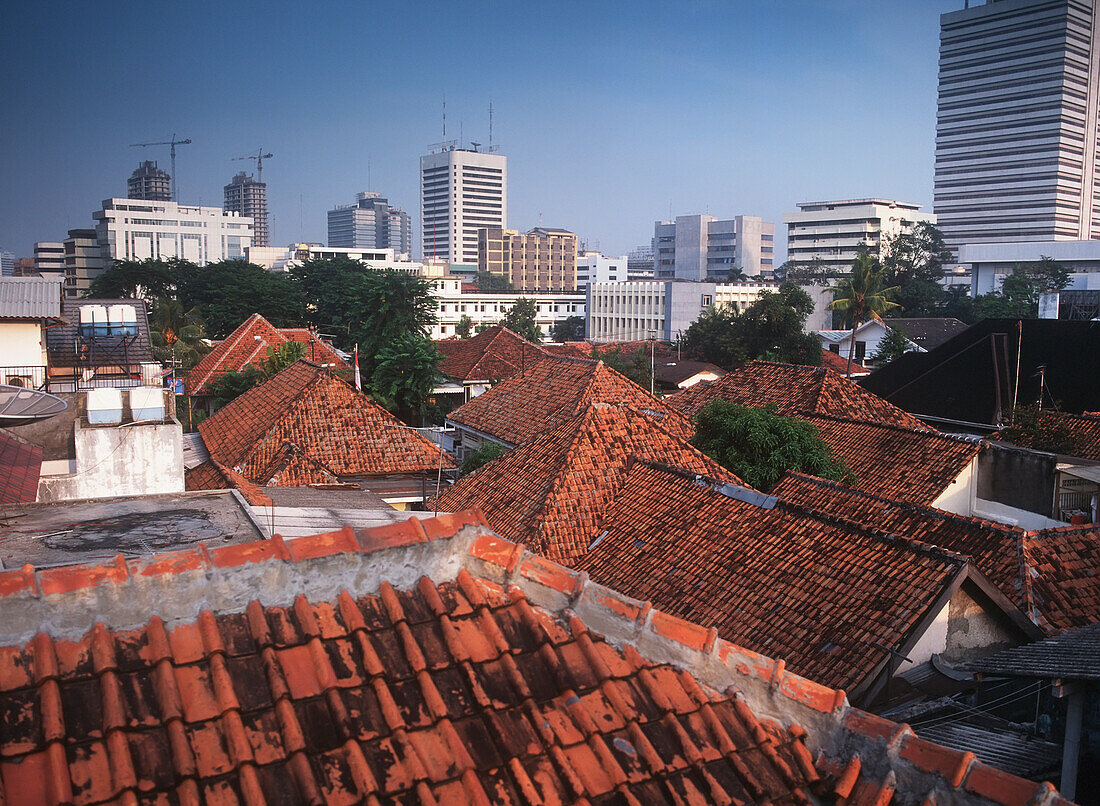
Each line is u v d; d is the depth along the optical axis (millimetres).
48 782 3660
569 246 174875
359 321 46094
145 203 154750
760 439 21516
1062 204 150750
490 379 47938
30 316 19609
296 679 4340
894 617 12156
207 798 3768
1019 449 20578
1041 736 10773
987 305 80875
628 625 5180
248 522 6938
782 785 4688
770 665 5156
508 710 4520
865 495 17484
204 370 41719
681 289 101688
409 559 5078
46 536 6426
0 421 12953
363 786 3924
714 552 15336
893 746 4758
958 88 158125
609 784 4316
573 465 19094
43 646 4133
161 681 4141
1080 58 149125
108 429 13742
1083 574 14234
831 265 146875
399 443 25406
